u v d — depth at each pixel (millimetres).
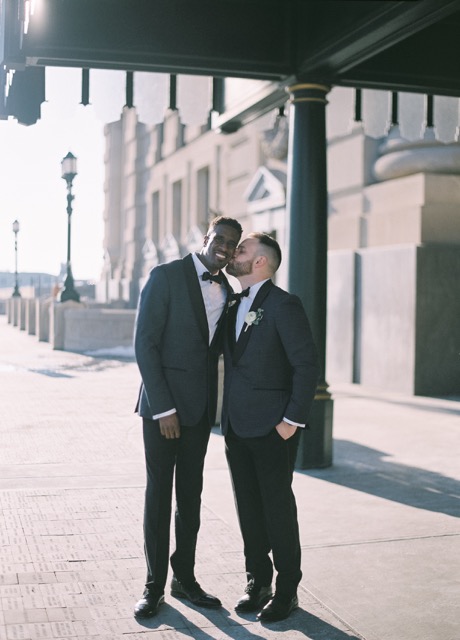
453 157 13578
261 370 3867
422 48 7484
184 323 3881
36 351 21047
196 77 8188
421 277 12875
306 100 7340
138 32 6684
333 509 5906
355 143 15266
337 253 14797
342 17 6410
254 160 21906
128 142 39500
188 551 4043
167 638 3576
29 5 6156
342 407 11422
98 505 5824
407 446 8445
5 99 6902
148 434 3924
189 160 30391
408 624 3805
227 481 6664
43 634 3572
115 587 4168
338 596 4164
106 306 35844
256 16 7094
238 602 3934
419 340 12859
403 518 5664
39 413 10406
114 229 42000
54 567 4457
